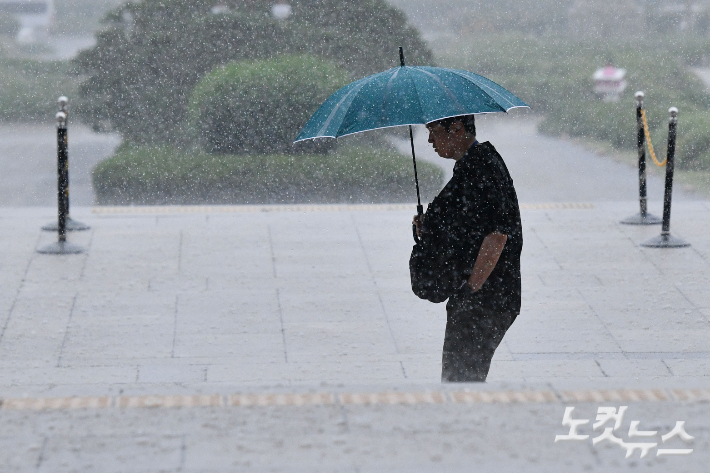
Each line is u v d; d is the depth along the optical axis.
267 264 27.33
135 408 13.38
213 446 12.08
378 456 11.77
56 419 12.95
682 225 31.64
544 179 51.53
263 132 51.78
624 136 62.50
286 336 22.05
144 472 11.34
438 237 14.87
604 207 34.34
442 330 22.64
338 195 47.16
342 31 66.62
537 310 23.75
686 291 25.16
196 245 29.02
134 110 63.16
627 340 21.83
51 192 47.59
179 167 47.66
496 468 11.48
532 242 29.73
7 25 124.19
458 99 14.70
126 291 24.86
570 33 125.19
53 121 73.94
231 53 64.81
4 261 27.03
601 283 25.81
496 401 13.68
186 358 20.66
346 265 27.36
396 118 14.63
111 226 31.00
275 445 12.12
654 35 121.19
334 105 15.36
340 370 20.11
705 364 20.41
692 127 59.34
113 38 64.88
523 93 80.62
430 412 13.23
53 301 24.00
